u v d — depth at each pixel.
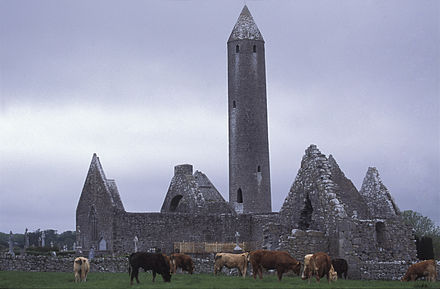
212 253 63.41
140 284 37.00
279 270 38.38
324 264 37.41
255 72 106.31
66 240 167.12
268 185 106.44
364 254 47.78
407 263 45.50
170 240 72.00
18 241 144.50
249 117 105.75
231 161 106.81
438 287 35.91
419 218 102.06
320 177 49.88
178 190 80.75
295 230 47.12
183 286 34.97
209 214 73.38
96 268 50.38
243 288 33.97
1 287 37.00
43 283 38.97
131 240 71.38
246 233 73.88
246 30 107.31
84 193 79.56
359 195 56.78
